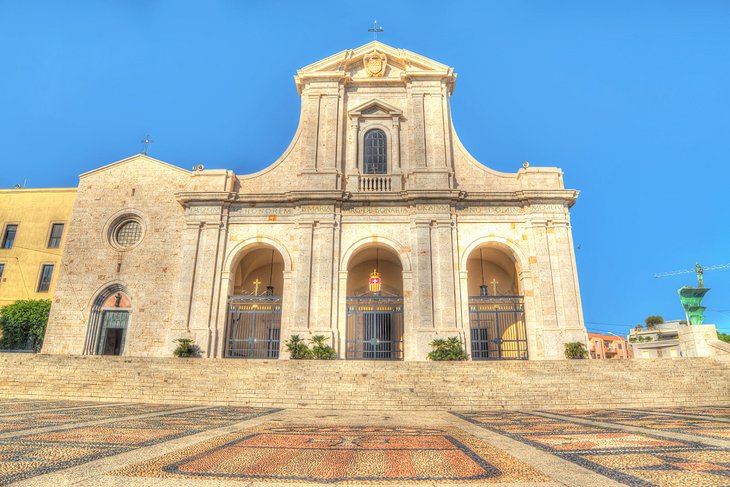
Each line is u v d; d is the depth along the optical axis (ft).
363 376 50.93
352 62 88.58
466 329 71.77
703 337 61.87
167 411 36.50
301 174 80.64
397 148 82.28
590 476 13.92
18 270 86.28
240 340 75.15
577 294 72.38
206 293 74.49
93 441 19.58
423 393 46.62
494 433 24.86
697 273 66.18
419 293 72.49
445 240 75.05
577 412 39.68
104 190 82.33
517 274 78.54
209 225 78.18
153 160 83.71
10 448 17.38
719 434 23.41
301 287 73.26
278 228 78.28
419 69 86.79
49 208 89.97
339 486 12.72
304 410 41.81
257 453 17.61
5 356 54.39
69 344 74.18
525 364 53.67
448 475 14.12
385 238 76.69
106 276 77.36
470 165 82.43
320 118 84.64
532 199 76.84
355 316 76.02
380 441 21.59
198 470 14.32
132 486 12.23
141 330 74.28
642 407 44.29
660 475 14.01
